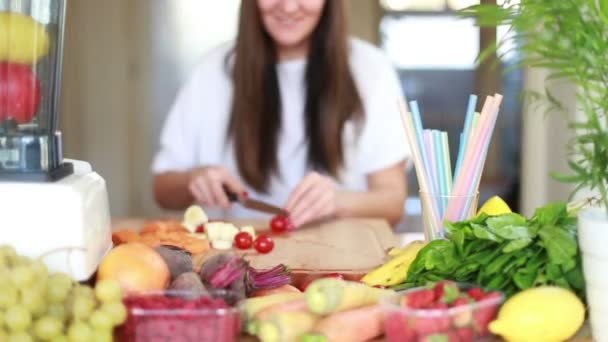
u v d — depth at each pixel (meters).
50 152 1.00
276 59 2.33
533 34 0.87
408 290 0.96
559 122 2.65
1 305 0.82
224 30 3.96
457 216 1.21
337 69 2.31
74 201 0.96
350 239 1.61
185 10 3.95
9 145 0.97
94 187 1.06
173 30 3.95
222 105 2.44
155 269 0.98
